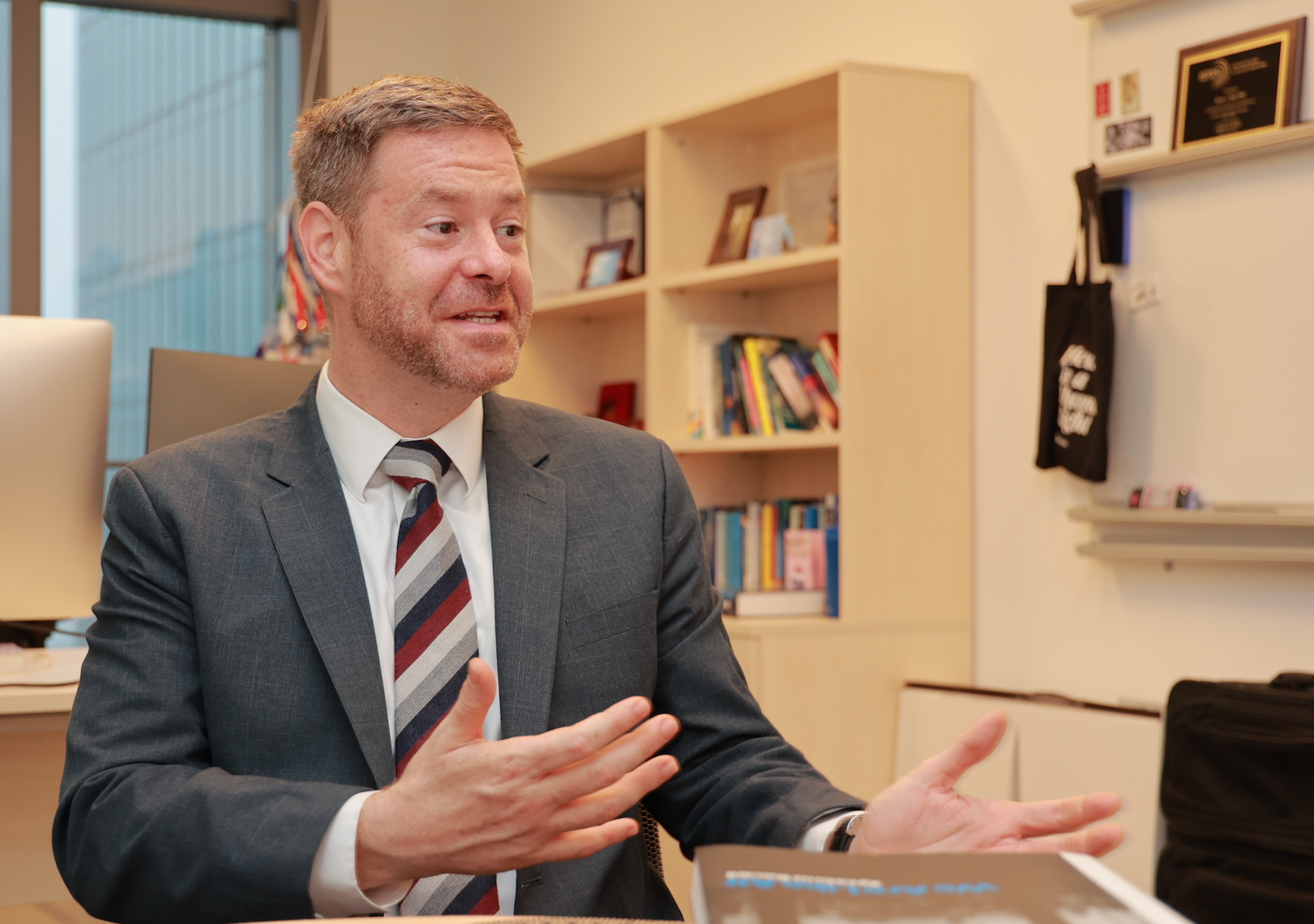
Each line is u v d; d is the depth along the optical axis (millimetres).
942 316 2746
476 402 1283
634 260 3676
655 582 1256
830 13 3197
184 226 4965
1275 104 2152
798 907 610
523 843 872
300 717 1107
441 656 1143
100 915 1042
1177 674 2352
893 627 2688
